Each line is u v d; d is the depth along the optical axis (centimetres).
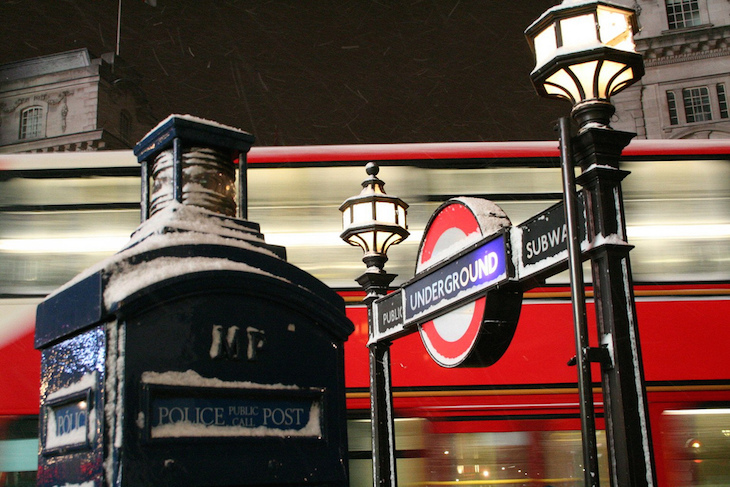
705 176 900
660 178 898
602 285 298
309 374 236
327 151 891
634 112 3250
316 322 241
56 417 226
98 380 203
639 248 878
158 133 252
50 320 232
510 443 828
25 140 3506
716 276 871
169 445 203
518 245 354
